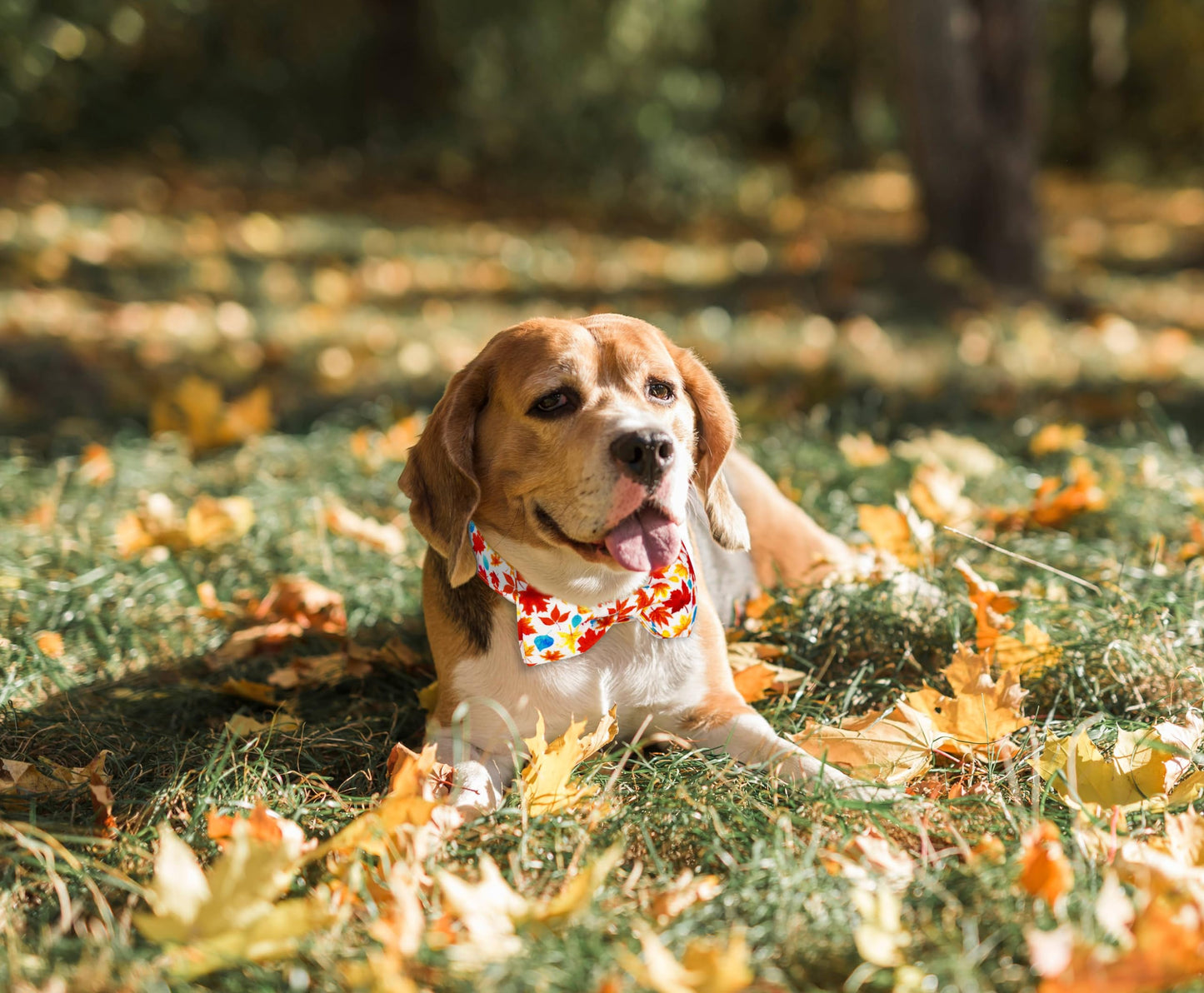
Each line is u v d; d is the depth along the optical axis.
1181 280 12.21
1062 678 3.26
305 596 4.02
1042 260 10.47
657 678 3.07
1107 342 8.62
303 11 17.45
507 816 2.62
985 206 10.28
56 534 4.63
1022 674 3.28
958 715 2.87
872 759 2.84
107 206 13.06
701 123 17.06
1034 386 7.34
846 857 2.38
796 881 2.23
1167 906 2.00
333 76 17.39
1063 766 2.64
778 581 3.91
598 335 3.03
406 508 5.13
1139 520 4.63
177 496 5.32
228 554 4.56
